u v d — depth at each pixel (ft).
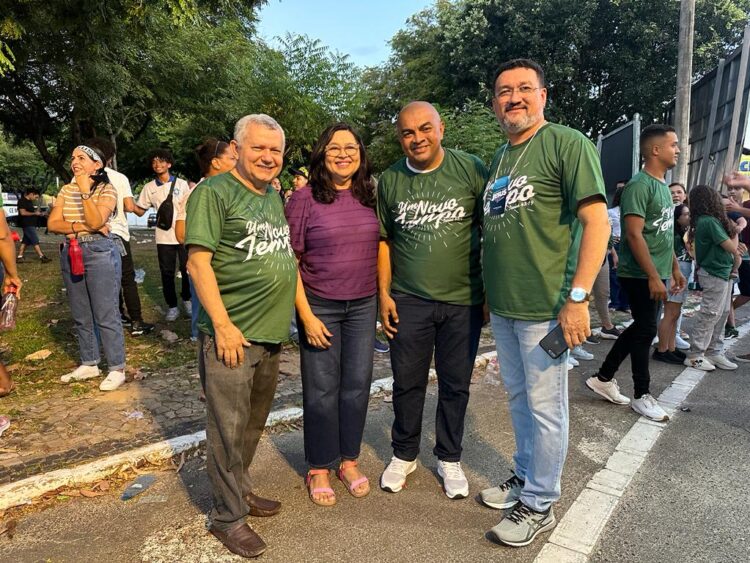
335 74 58.18
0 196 11.79
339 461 10.56
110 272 13.51
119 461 9.79
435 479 9.79
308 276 8.91
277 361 8.37
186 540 7.93
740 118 31.22
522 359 7.86
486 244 8.06
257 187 7.77
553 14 50.80
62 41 26.07
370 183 9.04
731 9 50.11
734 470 9.98
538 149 7.45
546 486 7.80
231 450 7.53
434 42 64.34
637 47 51.80
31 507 8.74
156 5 21.02
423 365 9.28
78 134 41.98
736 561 7.41
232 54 44.01
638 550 7.68
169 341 18.06
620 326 21.58
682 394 14.14
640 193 12.13
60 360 16.05
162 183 19.81
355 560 7.51
